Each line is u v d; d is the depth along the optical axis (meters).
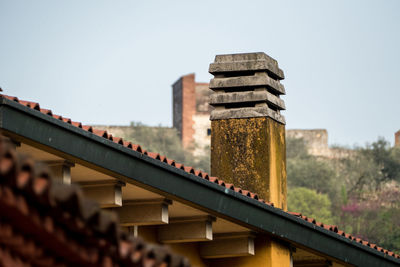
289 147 137.25
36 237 10.45
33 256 10.53
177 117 152.62
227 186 21.75
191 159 142.12
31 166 9.61
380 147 127.88
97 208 10.36
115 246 10.83
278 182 27.23
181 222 22.59
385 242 93.06
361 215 104.69
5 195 9.56
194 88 150.25
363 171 124.75
